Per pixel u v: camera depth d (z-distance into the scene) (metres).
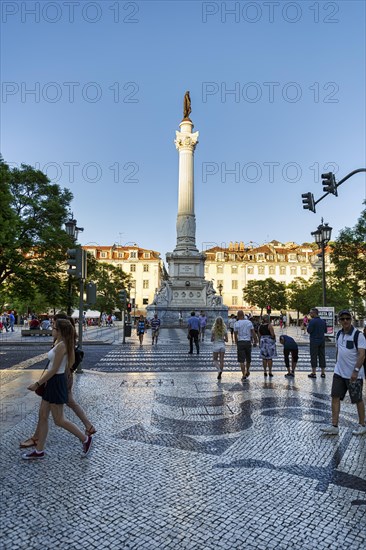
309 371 13.88
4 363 15.48
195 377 12.16
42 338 28.53
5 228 17.53
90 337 31.28
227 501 4.27
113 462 5.36
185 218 48.88
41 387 5.57
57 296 26.44
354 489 4.57
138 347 22.89
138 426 6.99
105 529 3.71
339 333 6.84
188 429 6.84
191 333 19.03
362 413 6.65
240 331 12.13
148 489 4.54
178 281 47.69
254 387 10.63
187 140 49.19
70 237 24.23
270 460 5.46
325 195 17.00
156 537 3.59
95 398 9.08
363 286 28.73
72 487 4.58
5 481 4.73
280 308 81.12
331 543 3.51
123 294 28.62
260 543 3.50
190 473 5.01
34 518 3.90
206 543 3.50
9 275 26.16
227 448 5.93
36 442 5.65
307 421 7.36
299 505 4.18
